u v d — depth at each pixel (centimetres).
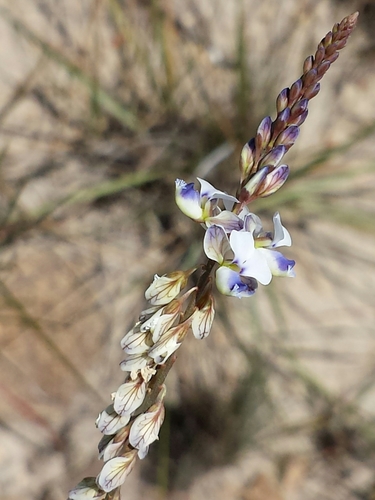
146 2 26
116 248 25
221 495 25
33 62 25
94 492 13
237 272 12
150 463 24
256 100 25
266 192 12
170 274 12
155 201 25
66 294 24
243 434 24
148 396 12
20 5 25
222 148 24
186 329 12
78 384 24
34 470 23
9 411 23
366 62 28
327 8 27
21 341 23
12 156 24
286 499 25
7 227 23
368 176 27
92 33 25
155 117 25
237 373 25
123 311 24
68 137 25
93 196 23
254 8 27
